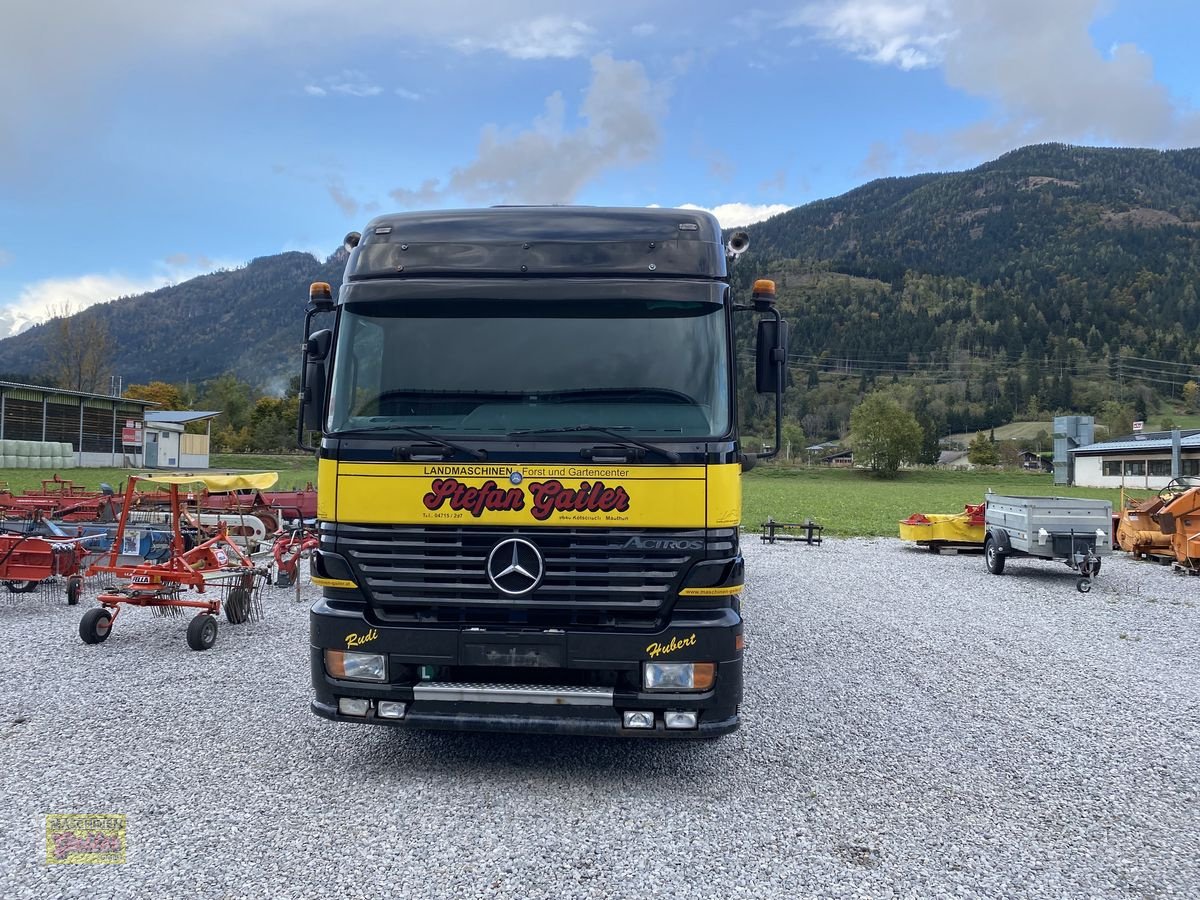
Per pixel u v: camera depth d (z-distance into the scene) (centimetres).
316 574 518
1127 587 1452
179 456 5928
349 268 552
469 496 498
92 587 1244
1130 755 598
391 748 584
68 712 652
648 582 494
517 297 536
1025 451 12356
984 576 1578
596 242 545
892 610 1184
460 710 499
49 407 4897
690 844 445
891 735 634
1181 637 1020
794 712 689
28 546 1085
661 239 546
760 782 535
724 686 493
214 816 469
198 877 401
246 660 825
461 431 510
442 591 500
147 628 973
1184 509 1641
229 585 1009
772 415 586
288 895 386
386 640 498
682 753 587
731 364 527
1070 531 1405
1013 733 643
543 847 438
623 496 493
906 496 5228
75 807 479
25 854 422
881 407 9344
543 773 543
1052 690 771
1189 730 656
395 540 502
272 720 640
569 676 507
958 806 503
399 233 554
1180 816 495
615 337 528
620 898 389
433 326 534
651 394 518
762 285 576
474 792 509
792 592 1344
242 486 1027
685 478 495
